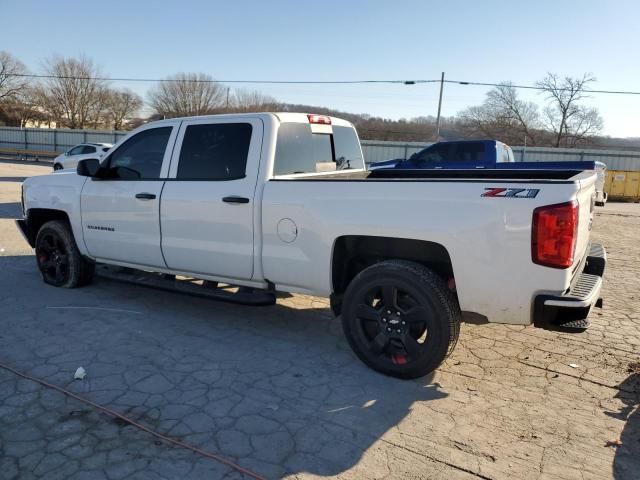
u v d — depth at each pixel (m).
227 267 4.53
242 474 2.75
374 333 4.02
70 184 5.64
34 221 6.28
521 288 3.41
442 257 3.80
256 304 4.40
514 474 2.80
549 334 4.91
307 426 3.23
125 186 5.11
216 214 4.48
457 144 11.34
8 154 45.41
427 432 3.19
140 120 79.38
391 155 34.38
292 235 4.14
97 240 5.43
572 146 57.53
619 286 6.84
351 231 3.86
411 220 3.65
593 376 4.02
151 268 5.14
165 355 4.25
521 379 3.95
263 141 4.38
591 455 2.99
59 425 3.17
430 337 3.68
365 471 2.80
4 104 73.75
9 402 3.43
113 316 5.13
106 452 2.91
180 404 3.46
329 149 5.31
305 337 4.75
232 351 4.38
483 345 4.62
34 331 4.68
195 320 5.11
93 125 76.62
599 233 12.62
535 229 3.31
